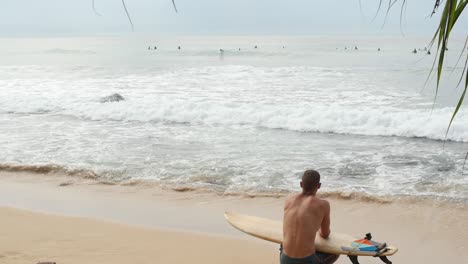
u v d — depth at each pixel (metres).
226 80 26.41
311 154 11.09
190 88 22.88
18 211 7.44
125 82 25.48
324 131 13.89
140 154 10.96
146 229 6.68
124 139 12.58
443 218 7.12
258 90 22.09
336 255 4.38
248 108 16.34
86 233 6.46
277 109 16.06
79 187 8.83
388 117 14.48
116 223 6.92
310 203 4.11
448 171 9.55
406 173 9.47
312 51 61.78
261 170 9.69
